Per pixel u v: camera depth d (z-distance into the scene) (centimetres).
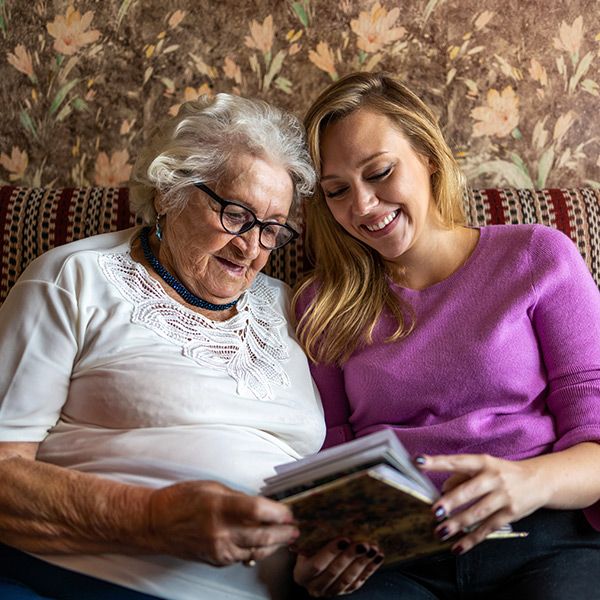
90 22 190
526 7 185
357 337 150
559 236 144
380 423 146
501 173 188
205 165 132
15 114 194
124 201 169
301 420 140
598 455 125
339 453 104
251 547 103
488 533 111
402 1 185
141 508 108
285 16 187
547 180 188
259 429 135
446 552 128
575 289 140
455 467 108
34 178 194
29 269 133
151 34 189
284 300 158
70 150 193
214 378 132
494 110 187
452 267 149
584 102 187
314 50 188
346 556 109
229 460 125
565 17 185
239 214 133
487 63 186
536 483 115
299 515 101
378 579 125
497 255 145
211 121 135
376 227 143
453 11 185
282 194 137
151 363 128
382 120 142
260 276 159
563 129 187
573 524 129
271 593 123
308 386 148
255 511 97
